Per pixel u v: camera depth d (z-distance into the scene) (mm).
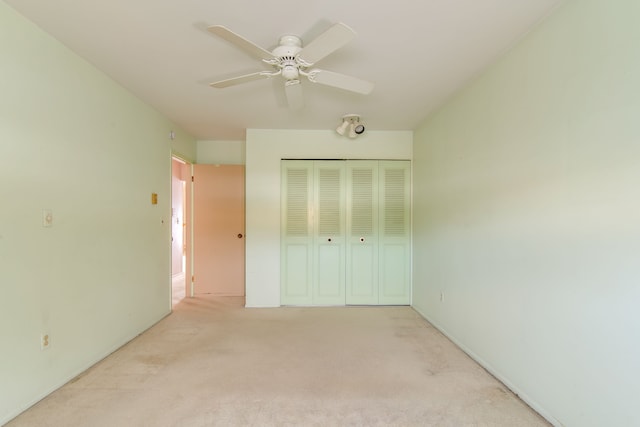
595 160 1408
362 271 3859
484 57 2107
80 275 2145
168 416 1710
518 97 1922
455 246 2734
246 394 1923
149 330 2986
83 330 2172
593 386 1412
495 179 2156
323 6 1593
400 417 1713
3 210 1616
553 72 1645
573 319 1518
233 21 1727
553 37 1645
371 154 3834
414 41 1919
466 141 2553
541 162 1730
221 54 2086
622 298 1289
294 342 2721
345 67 2252
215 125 3670
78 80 2113
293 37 1830
